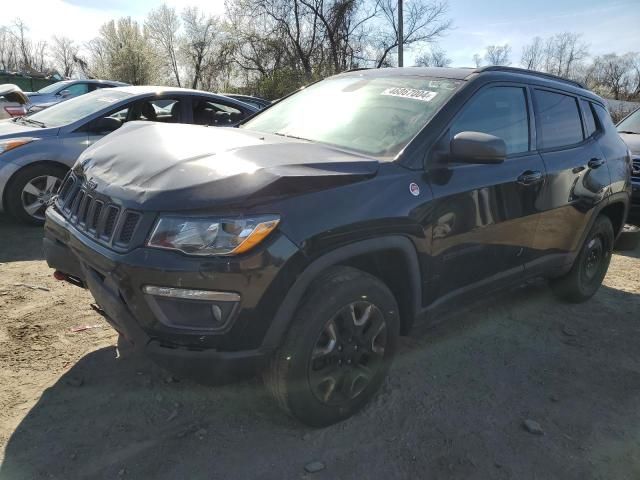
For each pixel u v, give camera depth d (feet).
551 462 8.20
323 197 7.54
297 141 9.61
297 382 7.77
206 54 130.93
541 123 12.07
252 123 12.27
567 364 11.33
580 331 13.05
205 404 9.05
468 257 9.91
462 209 9.44
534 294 15.39
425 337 12.17
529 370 10.97
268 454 7.95
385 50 102.58
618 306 14.96
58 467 7.44
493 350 11.76
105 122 20.10
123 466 7.53
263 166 7.43
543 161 11.66
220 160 7.65
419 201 8.61
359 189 7.95
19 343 10.68
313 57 102.94
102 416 8.60
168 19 152.25
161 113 21.63
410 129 9.45
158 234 6.97
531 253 11.85
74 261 8.79
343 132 10.07
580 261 14.10
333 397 8.42
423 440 8.50
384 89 10.93
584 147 13.37
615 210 15.48
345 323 8.13
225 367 7.18
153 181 7.46
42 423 8.33
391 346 9.01
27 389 9.18
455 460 8.09
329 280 7.86
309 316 7.62
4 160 18.28
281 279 7.13
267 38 105.50
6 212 18.95
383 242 8.15
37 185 19.06
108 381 9.57
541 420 9.25
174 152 8.15
